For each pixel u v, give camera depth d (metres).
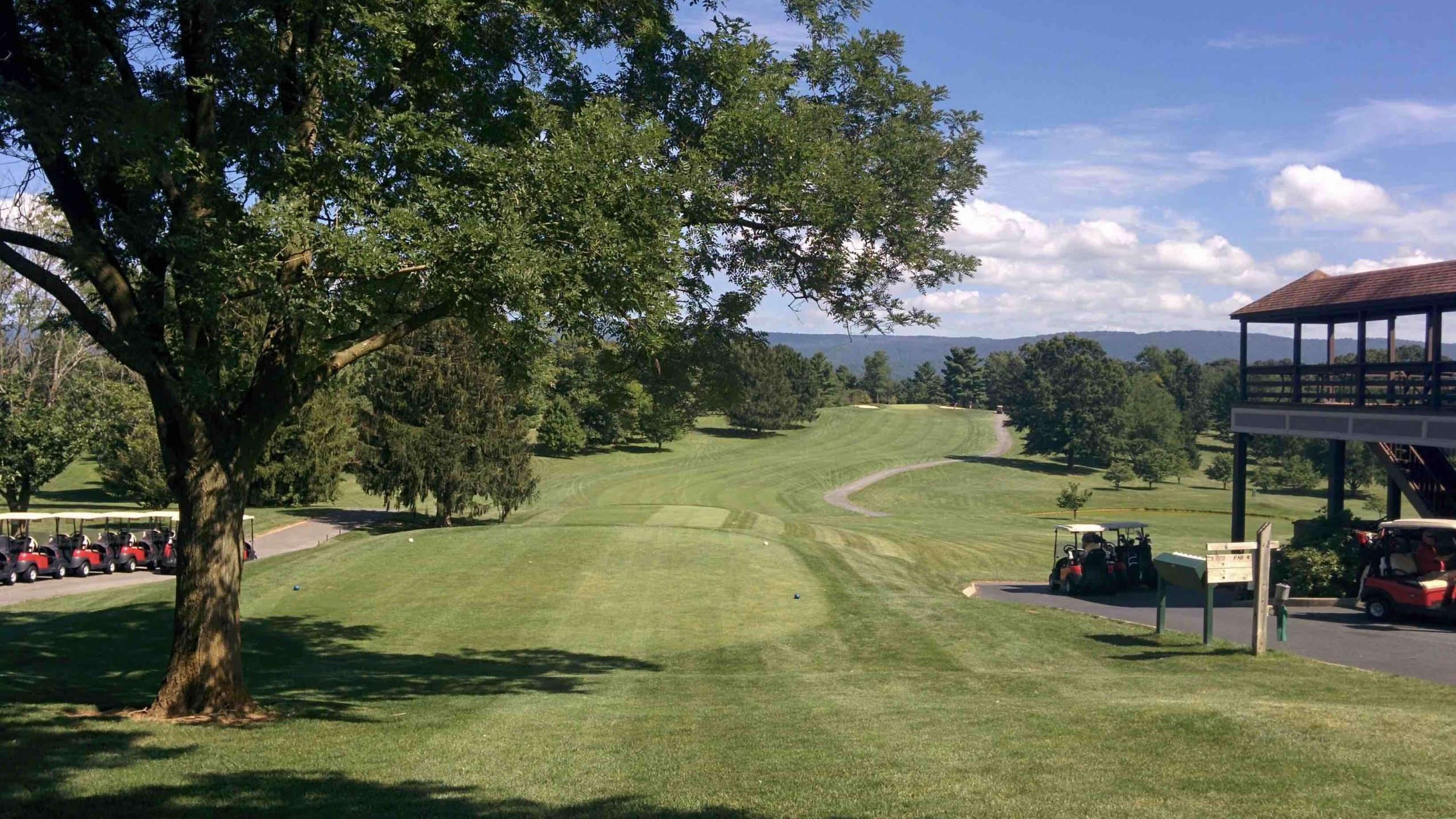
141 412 46.94
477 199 9.27
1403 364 19.05
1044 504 70.44
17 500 37.12
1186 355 156.12
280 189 8.98
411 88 9.79
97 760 7.58
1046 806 6.03
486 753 8.05
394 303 9.72
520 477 46.41
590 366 13.67
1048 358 112.75
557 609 21.44
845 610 21.00
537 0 10.34
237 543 10.36
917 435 113.56
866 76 12.10
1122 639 15.79
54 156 8.24
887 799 6.30
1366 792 6.23
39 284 9.14
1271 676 11.96
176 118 8.87
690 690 12.73
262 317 11.81
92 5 9.31
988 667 14.34
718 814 6.01
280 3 9.21
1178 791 6.37
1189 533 49.69
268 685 12.80
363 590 23.53
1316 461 77.56
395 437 44.25
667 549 29.28
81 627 18.80
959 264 12.32
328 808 6.23
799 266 12.16
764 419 106.62
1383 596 16.58
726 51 11.13
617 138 9.58
